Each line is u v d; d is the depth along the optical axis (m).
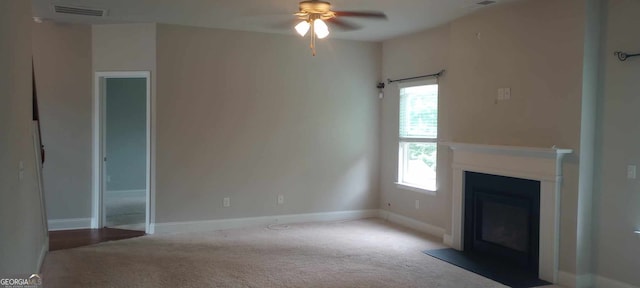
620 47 3.95
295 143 6.62
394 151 6.80
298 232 6.07
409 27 5.89
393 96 6.79
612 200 4.03
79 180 6.14
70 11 5.27
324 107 6.77
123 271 4.40
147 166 5.96
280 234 5.95
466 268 4.62
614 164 4.01
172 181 6.00
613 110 4.01
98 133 6.13
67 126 6.04
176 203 6.04
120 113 8.95
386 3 4.74
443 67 5.78
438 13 5.13
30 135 3.89
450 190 5.55
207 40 6.07
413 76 6.34
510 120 4.71
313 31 4.45
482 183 5.07
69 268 4.47
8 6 2.76
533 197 4.48
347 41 6.85
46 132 5.97
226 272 4.41
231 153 6.27
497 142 4.87
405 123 6.62
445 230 5.64
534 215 4.47
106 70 6.01
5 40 2.64
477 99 5.13
